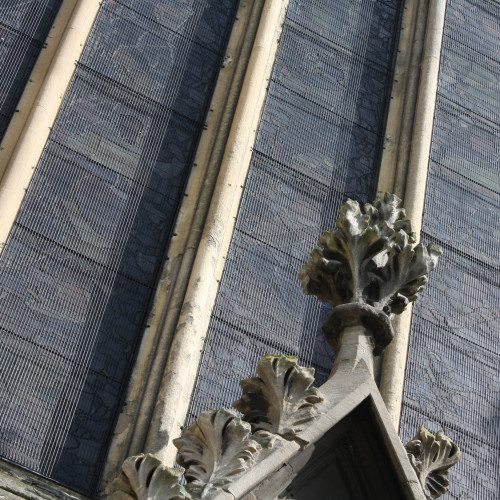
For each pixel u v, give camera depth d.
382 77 54.25
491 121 55.19
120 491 33.41
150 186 47.12
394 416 45.09
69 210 45.28
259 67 50.81
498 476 46.22
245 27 52.59
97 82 48.44
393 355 46.41
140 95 49.03
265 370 36.31
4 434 40.28
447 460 37.91
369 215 40.28
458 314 49.31
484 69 56.47
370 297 39.38
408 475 36.16
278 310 46.31
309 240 48.44
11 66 47.53
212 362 44.06
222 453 34.22
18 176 44.81
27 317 42.72
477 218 52.19
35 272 43.62
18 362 41.75
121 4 50.78
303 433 35.50
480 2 58.34
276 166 49.59
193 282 44.69
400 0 56.97
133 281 44.75
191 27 51.69
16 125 46.25
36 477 39.91
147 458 33.62
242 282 46.25
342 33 54.56
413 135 52.31
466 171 53.19
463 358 48.28
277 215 48.44
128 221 46.00
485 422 47.19
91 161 46.66
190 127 49.19
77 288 43.91
